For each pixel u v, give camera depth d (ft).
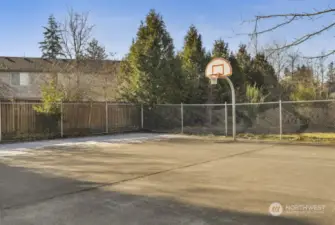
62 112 47.32
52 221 12.67
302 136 45.73
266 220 12.52
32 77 100.94
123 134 52.54
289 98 69.67
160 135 50.57
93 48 91.45
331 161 26.04
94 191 17.07
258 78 78.69
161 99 59.21
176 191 16.89
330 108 55.01
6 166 24.81
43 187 18.06
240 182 18.80
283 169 22.74
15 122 42.45
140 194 16.39
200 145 37.68
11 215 13.41
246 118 60.39
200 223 12.25
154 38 61.16
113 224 12.28
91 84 68.64
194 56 68.95
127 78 63.05
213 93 67.21
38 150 34.14
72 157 29.07
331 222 12.29
